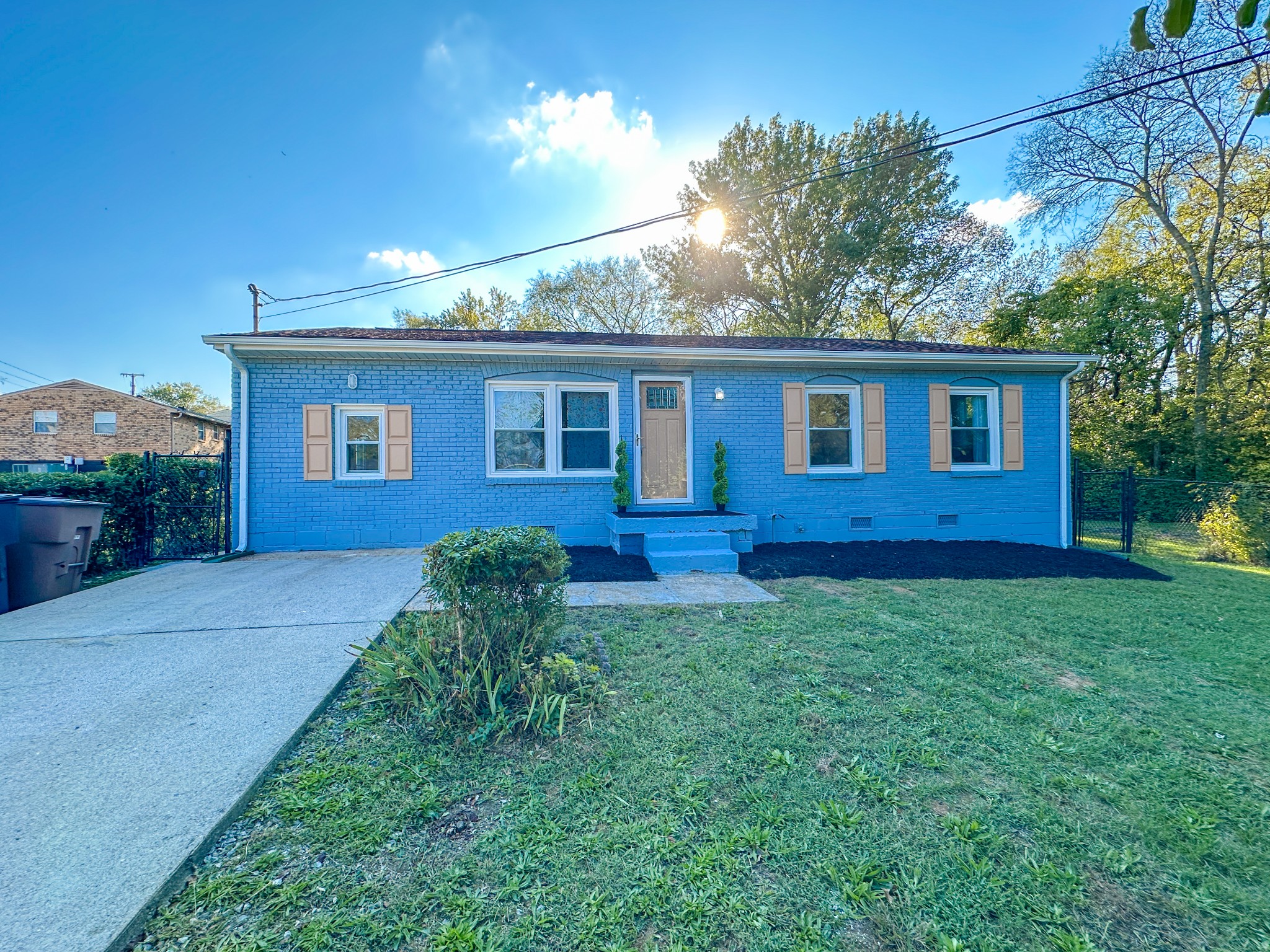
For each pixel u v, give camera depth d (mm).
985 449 9117
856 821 2082
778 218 19078
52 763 2236
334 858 1831
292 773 2299
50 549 5102
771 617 4688
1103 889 1807
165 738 2457
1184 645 4211
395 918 1597
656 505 8266
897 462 8797
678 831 2014
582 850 1899
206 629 3975
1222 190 13914
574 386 8086
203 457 8047
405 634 3492
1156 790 2361
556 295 24609
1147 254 16234
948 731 2818
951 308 21062
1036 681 3492
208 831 1850
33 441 23438
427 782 2279
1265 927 1674
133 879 1628
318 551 7449
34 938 1420
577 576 6238
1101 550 8531
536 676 2943
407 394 7684
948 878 1814
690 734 2705
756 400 8508
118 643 3684
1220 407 13500
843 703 3092
